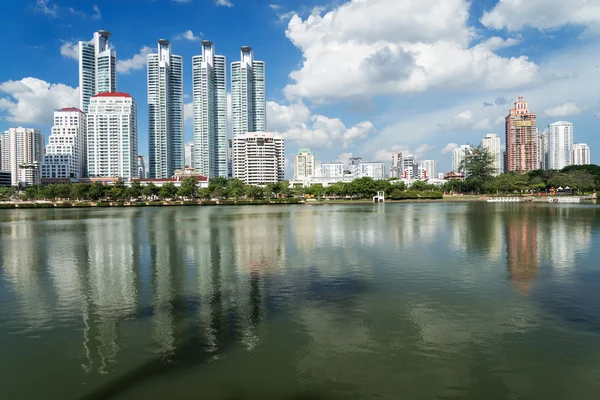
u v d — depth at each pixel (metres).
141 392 17.17
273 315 26.16
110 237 67.44
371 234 68.19
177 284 34.38
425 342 21.72
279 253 49.53
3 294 31.78
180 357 20.25
